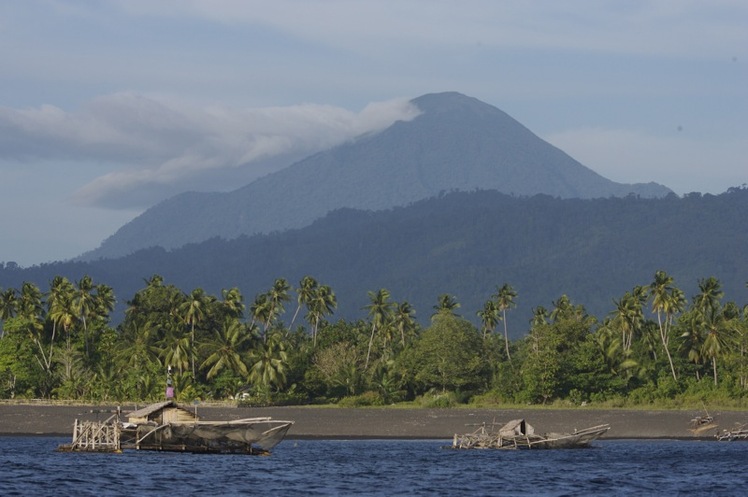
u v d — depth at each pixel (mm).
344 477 121312
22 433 191875
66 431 195125
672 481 121312
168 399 147875
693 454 161000
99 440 148500
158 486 108750
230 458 142375
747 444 184750
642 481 121125
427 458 149875
